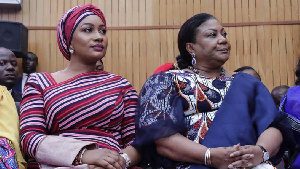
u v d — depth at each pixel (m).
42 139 1.70
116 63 5.21
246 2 5.23
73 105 1.80
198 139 1.74
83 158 1.64
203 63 1.98
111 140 1.81
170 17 5.24
